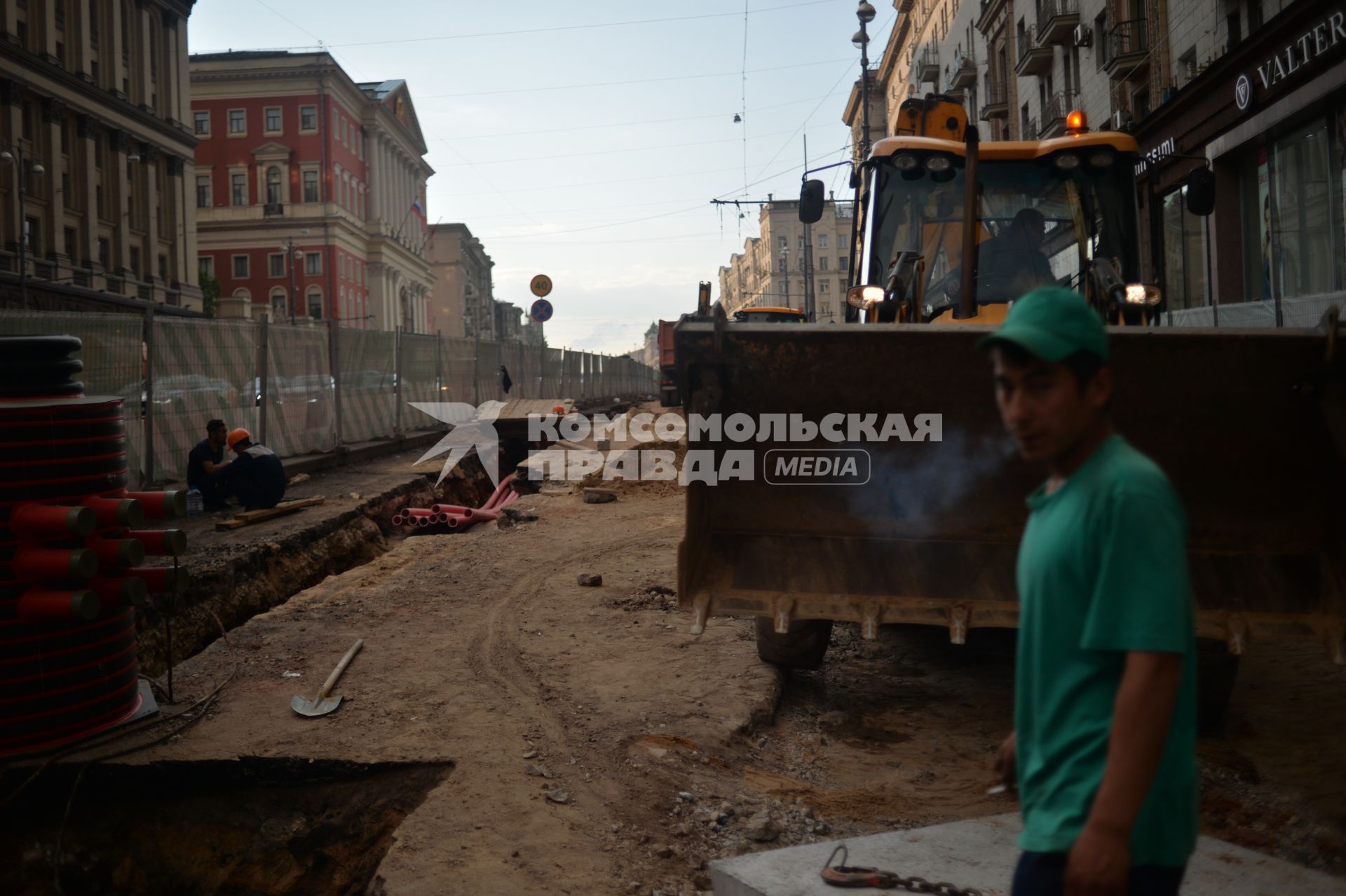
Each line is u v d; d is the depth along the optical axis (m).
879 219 6.87
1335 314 4.04
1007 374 1.79
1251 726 4.92
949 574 4.85
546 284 22.48
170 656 5.37
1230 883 3.15
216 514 11.52
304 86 77.31
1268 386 4.31
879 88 70.62
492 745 4.71
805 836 3.93
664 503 13.05
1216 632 4.25
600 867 3.61
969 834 3.55
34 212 49.47
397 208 95.81
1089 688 1.75
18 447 4.58
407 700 5.38
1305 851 3.58
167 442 12.10
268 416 14.90
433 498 15.70
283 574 9.72
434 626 6.98
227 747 4.69
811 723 5.33
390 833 4.44
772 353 4.70
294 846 4.51
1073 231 6.73
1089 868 1.63
